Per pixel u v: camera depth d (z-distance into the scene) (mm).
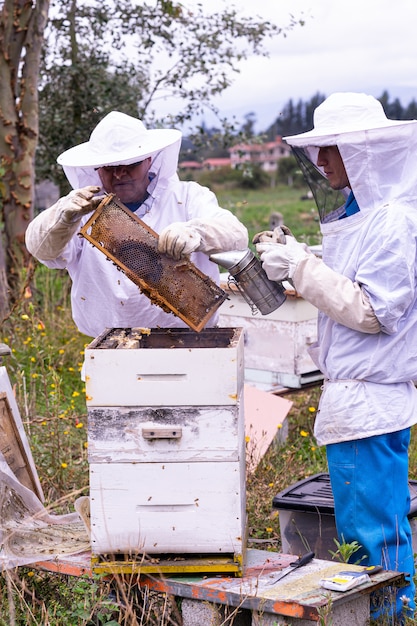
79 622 3047
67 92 9969
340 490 3229
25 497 3578
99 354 2910
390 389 3166
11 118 7977
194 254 3516
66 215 3156
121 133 3340
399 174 3078
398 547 3213
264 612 2826
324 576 2979
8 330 6684
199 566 2986
